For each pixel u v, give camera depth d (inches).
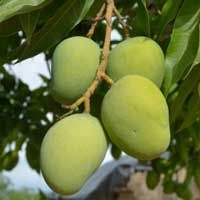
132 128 27.4
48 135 28.0
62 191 27.5
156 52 31.3
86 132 27.8
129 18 41.6
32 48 32.8
